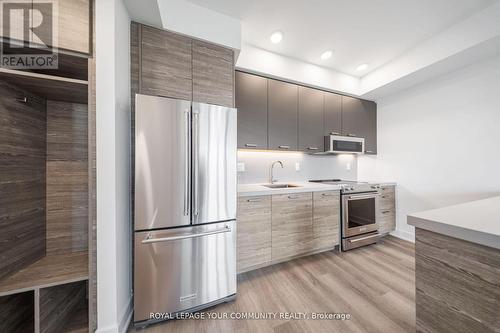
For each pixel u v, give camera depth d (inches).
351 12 69.8
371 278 74.8
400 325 52.6
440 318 32.2
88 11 46.3
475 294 28.3
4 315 43.4
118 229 49.6
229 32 72.4
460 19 73.5
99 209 46.9
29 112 48.8
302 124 102.8
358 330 51.1
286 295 65.5
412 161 109.0
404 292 66.3
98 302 46.5
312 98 106.1
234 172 63.3
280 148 96.6
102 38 47.4
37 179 50.9
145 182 52.2
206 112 58.7
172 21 64.0
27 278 42.9
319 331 51.1
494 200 50.4
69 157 56.1
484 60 82.0
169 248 54.8
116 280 47.9
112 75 47.9
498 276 26.1
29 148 48.8
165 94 64.9
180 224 55.7
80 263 49.4
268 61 91.1
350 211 101.2
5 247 43.2
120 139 51.9
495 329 26.3
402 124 113.5
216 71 73.0
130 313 56.2
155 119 52.9
